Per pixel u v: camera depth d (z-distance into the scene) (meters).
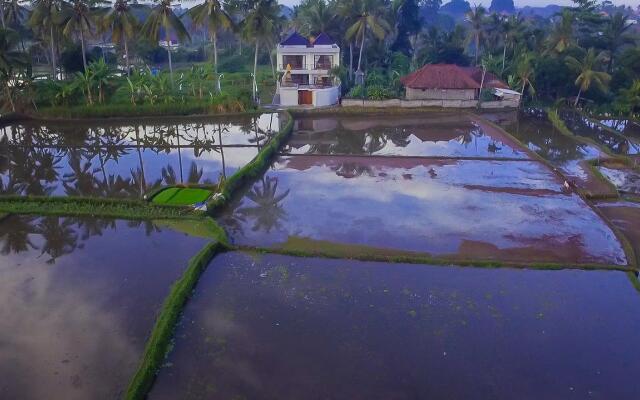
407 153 41.62
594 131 51.66
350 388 15.62
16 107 53.19
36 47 74.44
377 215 28.66
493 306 19.94
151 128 50.12
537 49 69.31
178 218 27.41
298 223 27.55
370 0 62.50
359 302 20.06
